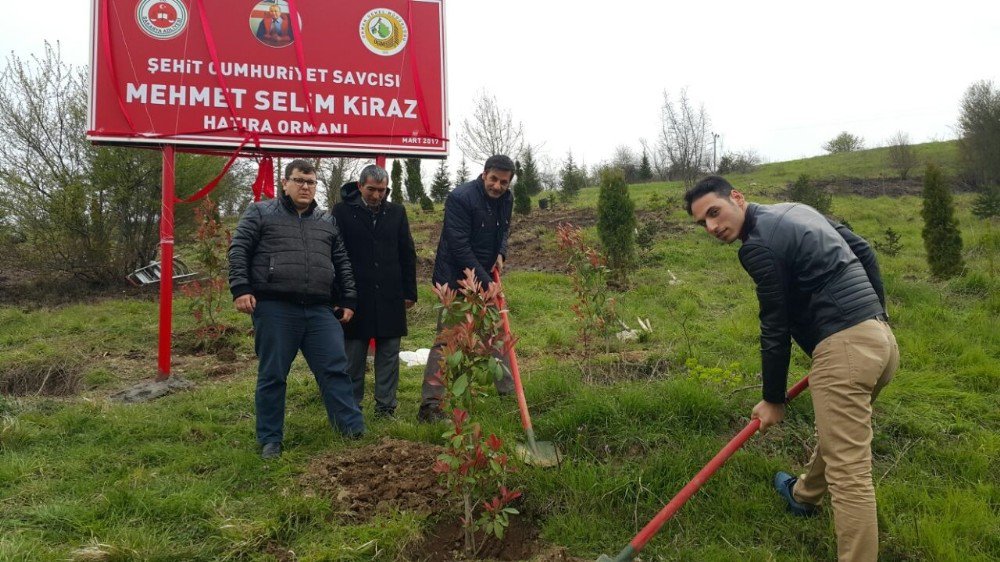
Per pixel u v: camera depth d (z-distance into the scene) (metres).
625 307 8.39
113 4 6.12
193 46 6.33
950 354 5.80
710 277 10.51
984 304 7.71
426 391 4.83
